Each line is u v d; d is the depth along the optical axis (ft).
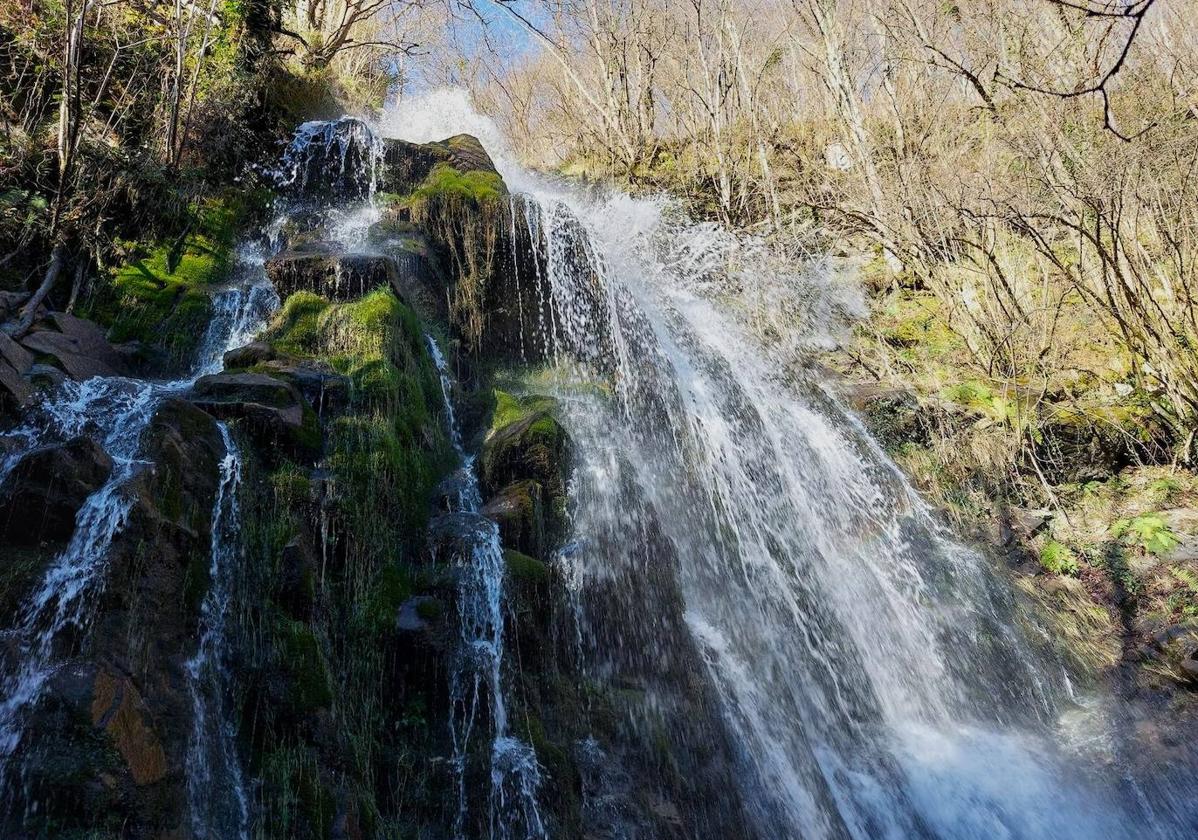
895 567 22.62
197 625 11.47
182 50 22.54
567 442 18.22
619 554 17.24
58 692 9.34
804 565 21.80
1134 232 24.52
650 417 22.52
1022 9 31.35
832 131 40.09
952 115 34.04
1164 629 19.98
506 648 13.96
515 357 22.86
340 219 24.79
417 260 21.52
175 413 12.79
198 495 12.35
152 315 19.31
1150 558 21.65
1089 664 20.01
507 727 13.20
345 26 38.70
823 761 17.61
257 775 10.82
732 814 14.98
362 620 12.93
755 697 17.67
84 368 15.97
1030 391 25.80
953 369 27.78
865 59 40.14
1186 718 18.02
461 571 13.94
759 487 22.85
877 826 16.76
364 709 12.30
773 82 45.06
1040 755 18.45
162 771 9.73
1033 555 22.81
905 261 30.89
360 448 14.90
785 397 27.07
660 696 15.88
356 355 17.01
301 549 12.82
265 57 28.81
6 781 8.94
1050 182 24.95
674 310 29.30
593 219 34.99
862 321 31.35
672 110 45.42
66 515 11.12
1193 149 24.53
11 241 18.58
